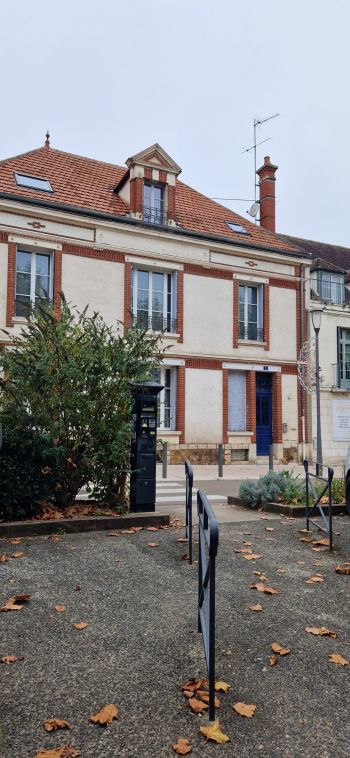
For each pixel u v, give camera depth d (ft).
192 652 11.59
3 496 22.24
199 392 64.18
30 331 24.93
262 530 23.76
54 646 11.76
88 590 15.25
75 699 9.69
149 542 20.75
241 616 13.71
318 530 23.80
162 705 9.55
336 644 12.22
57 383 23.26
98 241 58.65
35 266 56.39
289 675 10.77
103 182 67.00
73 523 22.09
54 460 23.17
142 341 26.27
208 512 9.66
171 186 64.59
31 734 8.65
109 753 8.25
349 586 16.24
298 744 8.58
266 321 69.36
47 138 69.92
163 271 63.93
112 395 24.27
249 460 66.85
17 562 17.72
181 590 15.40
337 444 72.54
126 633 12.48
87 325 25.57
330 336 73.82
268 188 82.07
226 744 8.54
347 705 9.75
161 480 45.91
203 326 64.80
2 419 22.57
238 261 67.72
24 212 54.70
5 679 10.34
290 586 16.12
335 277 79.51
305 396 71.26
